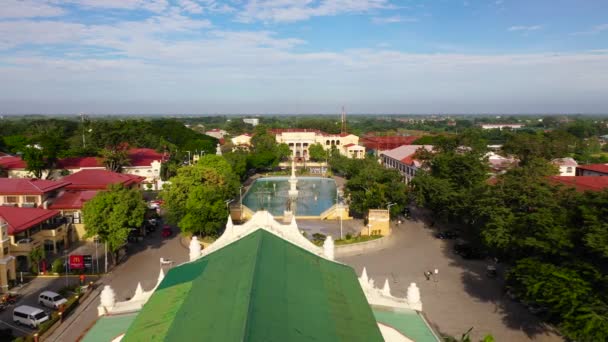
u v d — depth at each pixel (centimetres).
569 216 4369
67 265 6116
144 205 6531
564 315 3716
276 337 2052
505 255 5631
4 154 13350
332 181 15075
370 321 2694
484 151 10512
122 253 6844
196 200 7100
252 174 16250
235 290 2511
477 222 6988
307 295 2683
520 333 4381
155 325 2527
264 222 3709
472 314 4784
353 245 7062
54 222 7081
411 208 10369
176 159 14388
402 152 14525
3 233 5481
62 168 11356
